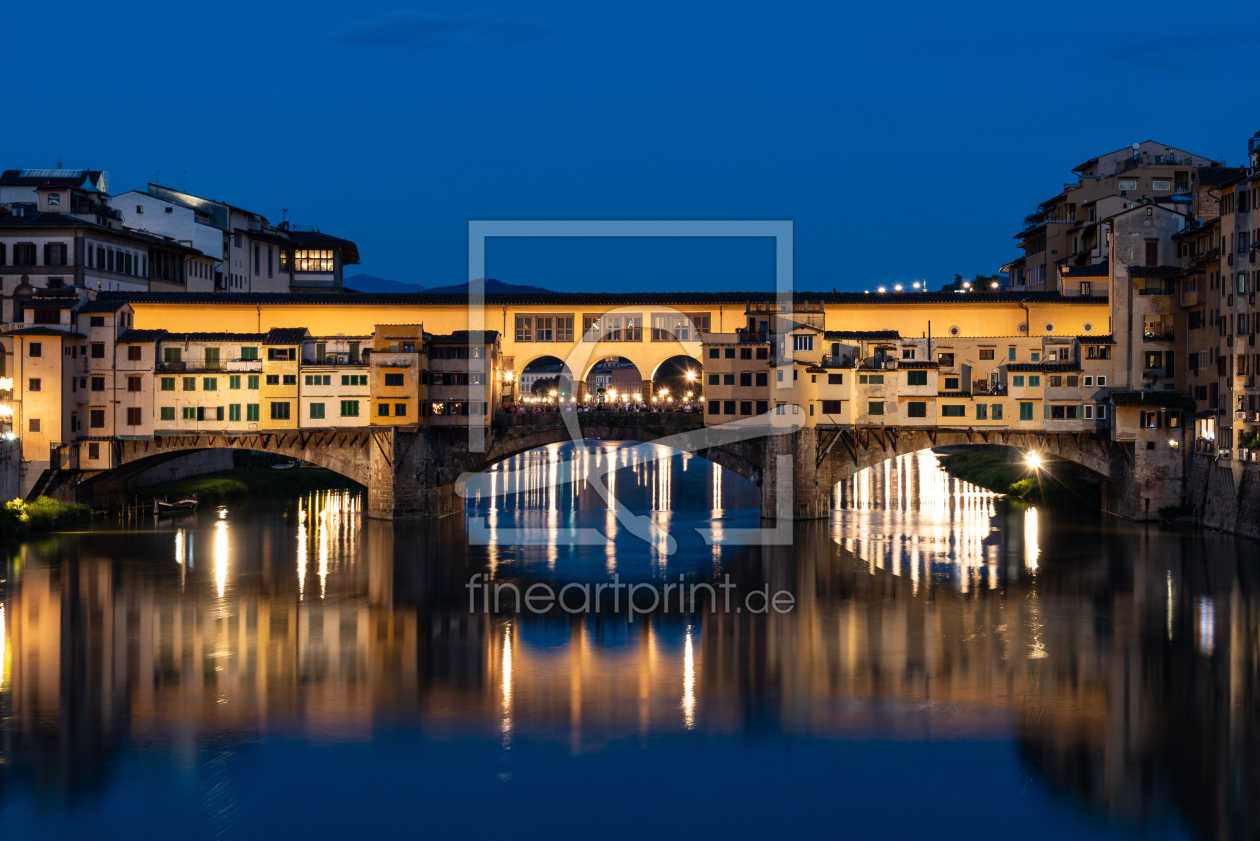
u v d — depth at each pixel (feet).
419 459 357.82
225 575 279.90
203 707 188.24
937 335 362.33
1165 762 166.81
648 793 159.22
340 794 158.61
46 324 340.59
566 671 206.49
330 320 369.09
